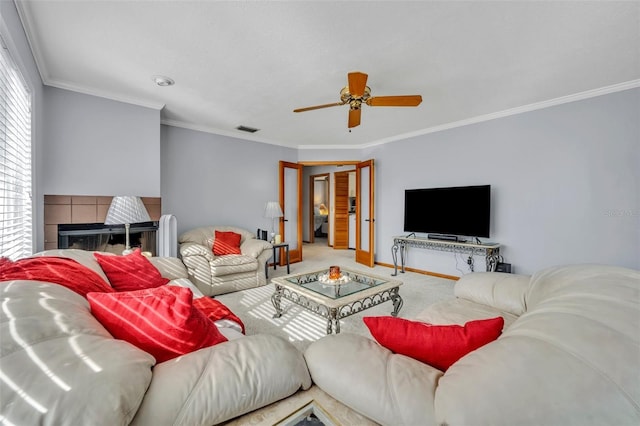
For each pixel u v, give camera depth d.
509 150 3.57
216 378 0.71
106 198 2.94
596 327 0.57
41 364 0.56
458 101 3.23
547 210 3.29
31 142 2.14
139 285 2.00
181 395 0.65
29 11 1.75
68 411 0.52
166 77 2.63
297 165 5.39
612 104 2.87
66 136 2.74
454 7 1.71
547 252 3.29
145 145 3.21
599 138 2.95
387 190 5.06
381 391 0.70
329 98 3.13
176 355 0.91
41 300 0.79
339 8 1.72
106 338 0.74
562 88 2.89
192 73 2.55
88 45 2.12
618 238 2.87
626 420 0.43
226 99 3.16
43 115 2.60
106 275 1.90
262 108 3.44
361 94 2.27
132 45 2.12
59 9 1.74
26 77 1.94
